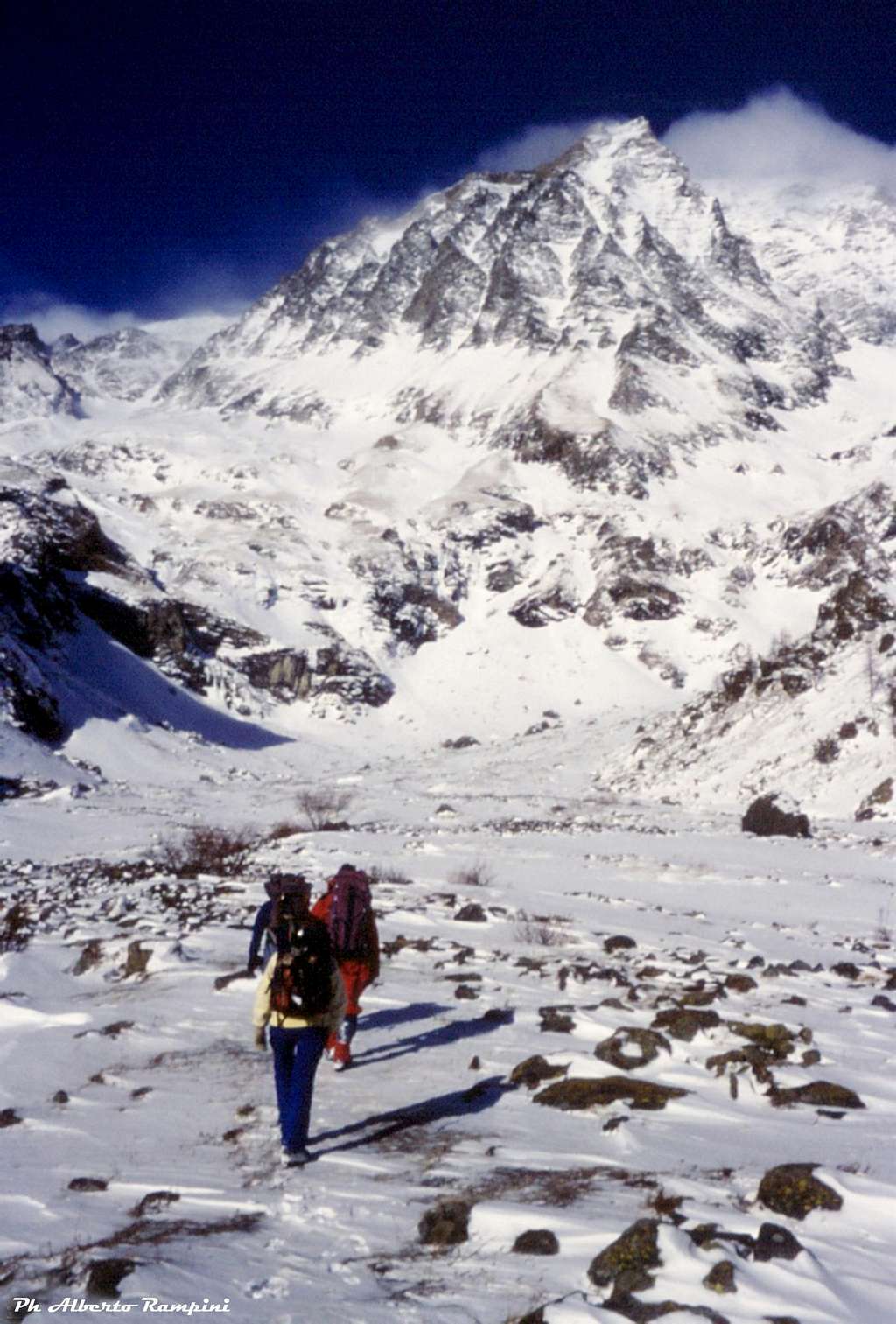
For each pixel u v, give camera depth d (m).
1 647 72.94
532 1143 6.11
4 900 17.41
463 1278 4.31
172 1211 5.09
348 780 81.25
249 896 17.92
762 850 33.28
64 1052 8.22
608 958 12.98
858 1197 4.93
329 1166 5.84
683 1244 4.30
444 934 14.62
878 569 174.50
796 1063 7.84
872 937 17.94
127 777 72.69
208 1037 8.62
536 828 40.22
